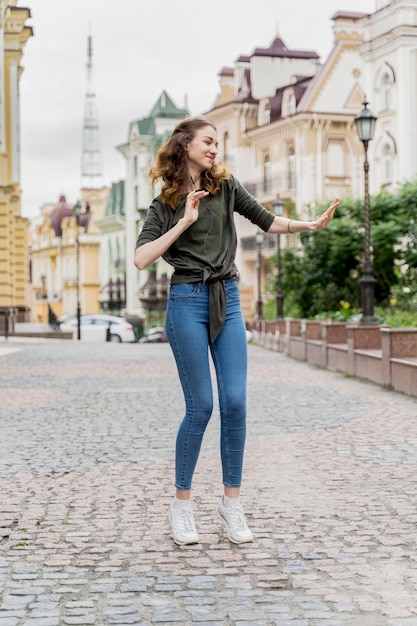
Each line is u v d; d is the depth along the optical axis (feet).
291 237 106.01
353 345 55.31
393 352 46.91
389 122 122.11
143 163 239.09
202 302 17.17
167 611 13.79
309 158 164.04
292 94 172.14
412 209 91.09
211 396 17.43
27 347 104.58
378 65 123.65
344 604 13.98
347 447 28.53
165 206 17.37
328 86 165.07
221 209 17.28
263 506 20.52
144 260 16.72
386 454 27.12
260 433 31.89
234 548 17.16
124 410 39.58
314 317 92.32
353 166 167.12
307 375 57.77
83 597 14.49
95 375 59.93
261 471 24.76
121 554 16.87
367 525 18.71
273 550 16.98
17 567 16.12
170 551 17.02
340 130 166.20
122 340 148.05
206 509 20.31
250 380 54.03
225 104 184.75
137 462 26.61
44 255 336.08
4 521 19.48
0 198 126.62
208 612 13.71
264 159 180.04
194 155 17.03
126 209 250.78
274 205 107.86
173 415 37.65
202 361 17.25
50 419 36.70
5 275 128.26
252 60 186.39
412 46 118.11
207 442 30.07
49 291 330.54
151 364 71.56
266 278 183.52
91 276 289.12
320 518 19.35
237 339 17.30
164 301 222.69
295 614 13.57
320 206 94.84
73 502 21.31
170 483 23.41
